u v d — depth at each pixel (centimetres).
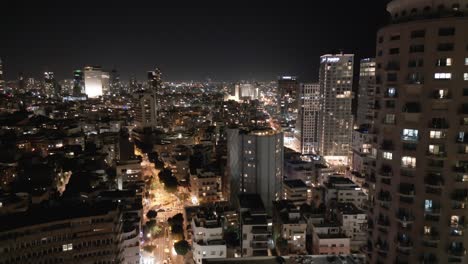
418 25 7112
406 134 7519
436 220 7400
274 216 17588
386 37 7750
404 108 7450
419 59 7188
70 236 11138
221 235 14700
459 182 7162
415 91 7319
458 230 7300
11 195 17088
